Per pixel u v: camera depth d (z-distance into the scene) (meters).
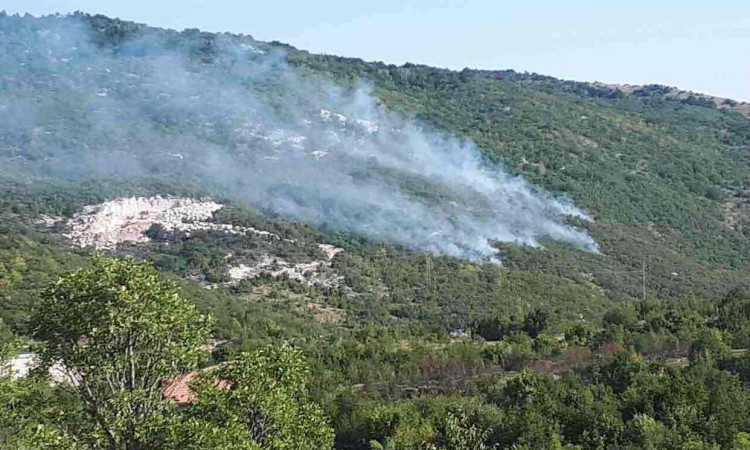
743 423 37.88
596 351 56.09
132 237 108.56
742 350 51.56
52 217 111.56
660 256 117.94
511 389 47.72
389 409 46.03
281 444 25.30
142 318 22.48
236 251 103.62
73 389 23.19
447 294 95.94
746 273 116.38
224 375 26.39
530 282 101.31
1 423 23.28
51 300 22.59
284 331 74.69
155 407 23.20
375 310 90.06
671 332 56.72
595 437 38.59
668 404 40.47
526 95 197.38
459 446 40.56
